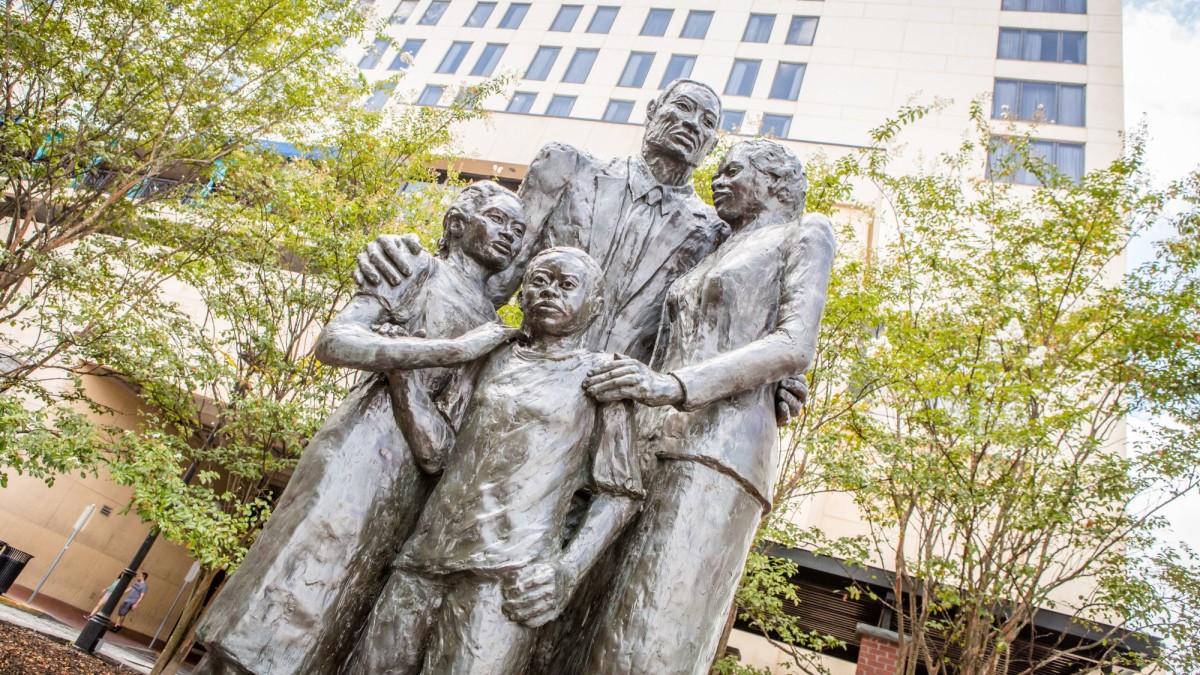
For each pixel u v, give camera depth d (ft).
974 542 26.99
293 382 29.78
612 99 76.74
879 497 29.94
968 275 28.94
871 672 33.53
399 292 5.93
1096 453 26.58
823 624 44.19
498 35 82.64
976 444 25.72
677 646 5.12
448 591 4.99
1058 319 29.37
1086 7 72.18
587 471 5.37
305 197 29.81
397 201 32.91
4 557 44.75
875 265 30.86
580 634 5.50
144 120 30.40
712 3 79.82
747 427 5.68
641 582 5.21
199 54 32.32
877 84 71.41
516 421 5.20
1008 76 69.62
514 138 63.52
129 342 27.81
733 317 6.15
